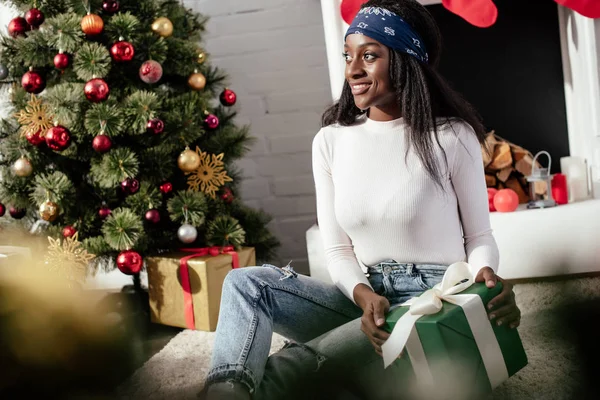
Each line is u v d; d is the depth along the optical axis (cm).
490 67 236
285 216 262
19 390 137
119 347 177
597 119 216
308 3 250
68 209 198
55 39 192
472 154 130
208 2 254
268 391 120
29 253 184
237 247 208
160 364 168
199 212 201
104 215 201
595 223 204
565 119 235
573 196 219
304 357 123
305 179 259
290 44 253
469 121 134
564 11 227
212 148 215
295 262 263
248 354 118
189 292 193
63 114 189
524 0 231
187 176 215
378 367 123
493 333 119
